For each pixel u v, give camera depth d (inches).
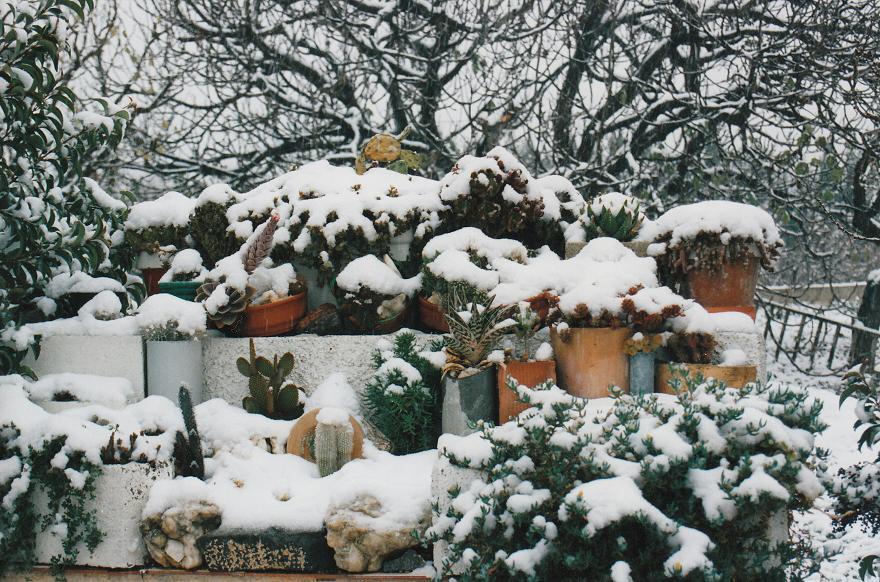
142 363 178.4
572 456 133.0
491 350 172.9
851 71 342.0
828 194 358.9
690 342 172.6
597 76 373.4
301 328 194.4
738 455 132.0
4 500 151.6
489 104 358.0
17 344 171.6
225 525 149.5
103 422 161.8
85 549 153.1
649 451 130.6
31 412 159.6
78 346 177.8
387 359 178.2
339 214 195.3
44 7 176.1
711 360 174.1
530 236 209.9
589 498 125.6
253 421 173.3
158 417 163.6
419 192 206.8
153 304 180.1
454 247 189.3
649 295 168.2
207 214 207.8
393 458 169.2
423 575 143.6
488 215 198.7
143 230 211.8
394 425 173.9
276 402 179.8
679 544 124.8
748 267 189.0
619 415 135.6
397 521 143.7
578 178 346.0
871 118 316.5
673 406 143.9
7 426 157.6
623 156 360.8
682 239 187.9
